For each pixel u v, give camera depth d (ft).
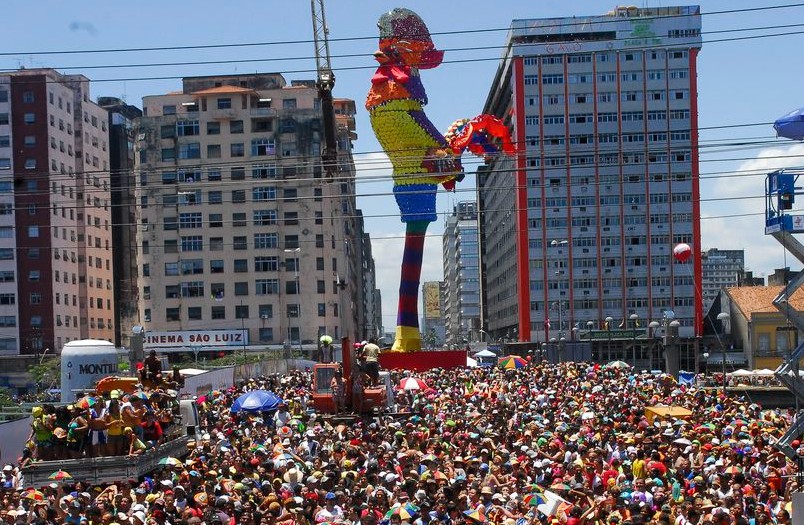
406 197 262.88
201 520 55.01
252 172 381.19
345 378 121.70
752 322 323.37
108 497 61.11
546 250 432.25
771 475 66.85
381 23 256.32
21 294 362.33
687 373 185.57
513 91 432.66
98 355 139.03
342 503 58.90
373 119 261.24
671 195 430.61
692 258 429.79
